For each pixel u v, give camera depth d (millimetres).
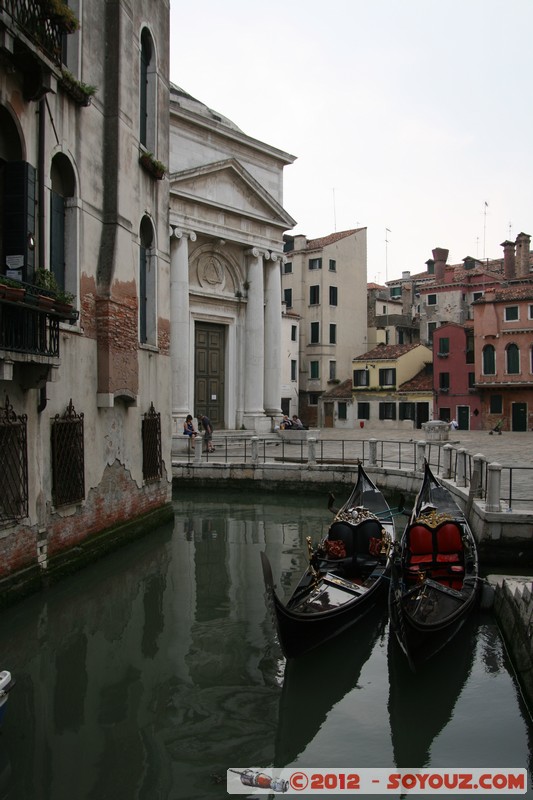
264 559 7766
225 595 11172
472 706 7465
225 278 31344
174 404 28062
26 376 9375
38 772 6016
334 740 6746
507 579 9922
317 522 17609
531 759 6465
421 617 8359
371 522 10516
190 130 28719
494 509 12320
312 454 21828
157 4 15047
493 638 9211
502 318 41625
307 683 7961
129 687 7676
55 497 10500
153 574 12391
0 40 8320
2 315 8172
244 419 31766
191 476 22797
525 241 47438
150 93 15000
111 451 12695
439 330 44031
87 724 6859
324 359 47344
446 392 43750
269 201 31625
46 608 10070
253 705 7348
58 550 10656
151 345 14969
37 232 10055
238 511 19188
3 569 9109
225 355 31844
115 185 12500
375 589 9719
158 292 15273
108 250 12336
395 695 7730
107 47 12602
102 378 12102
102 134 12453
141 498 14195
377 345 51656
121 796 5703
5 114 9367
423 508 11742
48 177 10383
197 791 5797
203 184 28875
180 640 9109
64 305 9320
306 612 8570
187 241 28438
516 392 41500
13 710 7117
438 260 51844
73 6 11453
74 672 8055
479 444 29484
